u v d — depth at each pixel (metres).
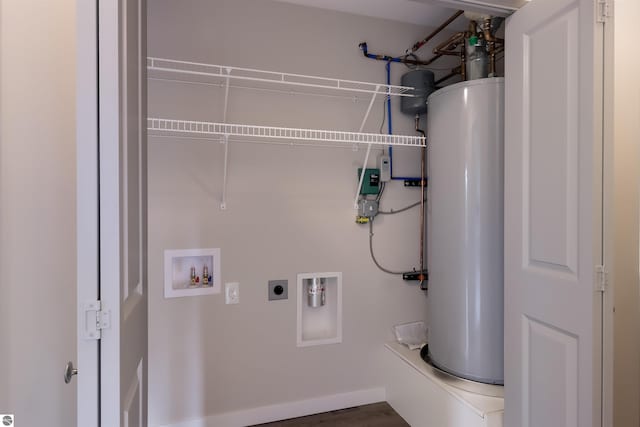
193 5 2.04
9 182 0.87
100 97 0.76
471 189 1.86
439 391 1.88
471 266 1.87
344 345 2.36
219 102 2.09
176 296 2.03
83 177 0.76
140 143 1.10
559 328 1.22
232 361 2.14
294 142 2.24
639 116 1.37
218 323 2.11
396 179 2.45
